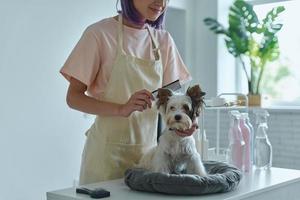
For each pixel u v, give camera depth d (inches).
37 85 121.1
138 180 53.4
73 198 52.0
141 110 57.1
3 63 113.3
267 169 72.3
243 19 158.1
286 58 165.0
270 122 159.3
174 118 55.2
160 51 68.2
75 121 131.3
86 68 60.5
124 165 64.4
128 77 62.6
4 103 113.8
